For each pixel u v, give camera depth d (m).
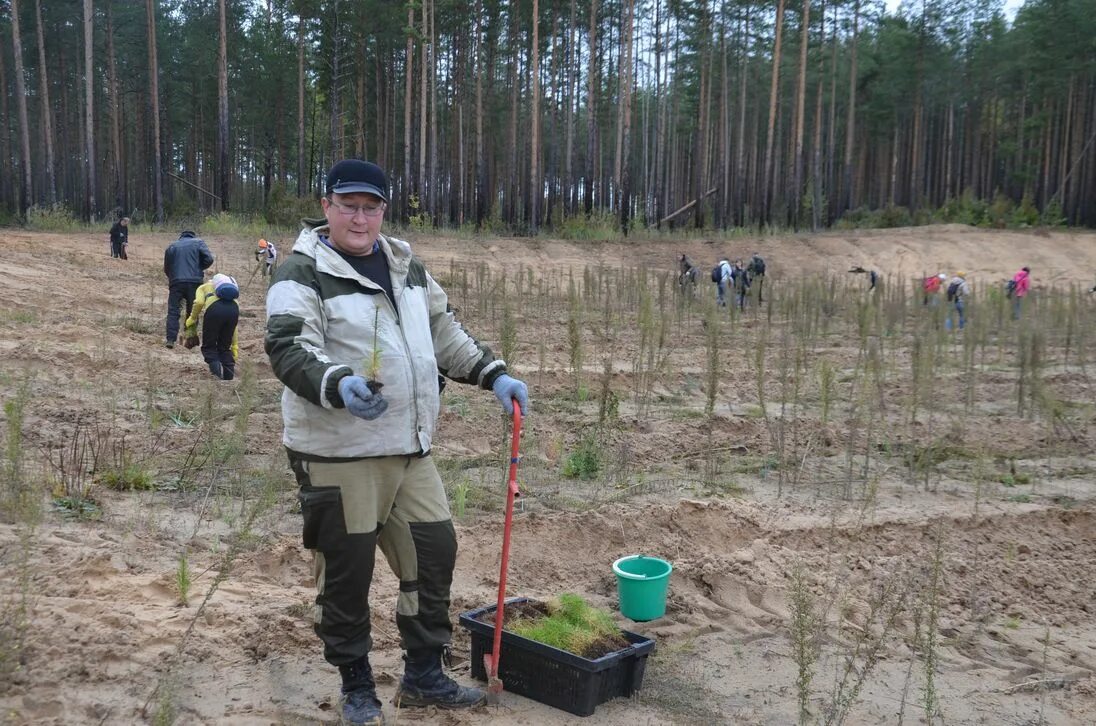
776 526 5.88
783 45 42.50
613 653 3.49
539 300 19.31
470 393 9.65
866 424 9.14
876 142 55.44
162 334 12.08
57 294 13.89
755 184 46.66
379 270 3.15
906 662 4.33
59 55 47.53
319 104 53.34
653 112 63.38
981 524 6.25
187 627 3.83
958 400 10.79
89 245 23.25
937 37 45.94
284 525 5.38
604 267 28.20
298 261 3.04
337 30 38.81
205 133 57.19
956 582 5.37
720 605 4.82
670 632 4.40
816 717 3.66
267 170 54.31
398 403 3.06
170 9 53.97
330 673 3.62
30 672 3.34
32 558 4.33
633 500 6.34
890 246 33.12
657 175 43.50
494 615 3.73
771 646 4.36
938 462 7.94
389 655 3.85
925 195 52.06
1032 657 4.53
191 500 5.71
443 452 7.41
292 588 4.53
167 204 36.53
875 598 5.00
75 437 6.00
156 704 3.22
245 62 48.22
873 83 49.66
